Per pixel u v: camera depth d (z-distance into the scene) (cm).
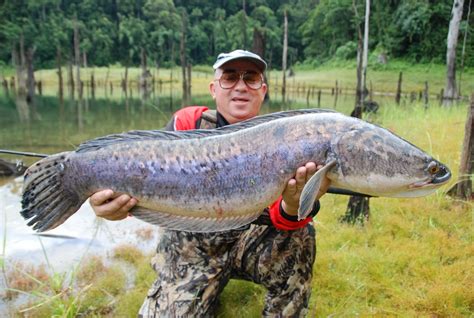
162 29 6297
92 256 479
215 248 328
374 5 4653
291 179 271
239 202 277
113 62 6078
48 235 536
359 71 1438
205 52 6775
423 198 572
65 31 5728
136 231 562
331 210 573
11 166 824
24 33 5238
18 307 382
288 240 322
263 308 348
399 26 4316
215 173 274
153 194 276
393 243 464
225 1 7656
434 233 478
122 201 274
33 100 2547
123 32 6097
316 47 5716
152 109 2097
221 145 275
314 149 267
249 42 6034
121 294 404
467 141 556
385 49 4400
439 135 894
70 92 3180
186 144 277
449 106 1571
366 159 262
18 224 571
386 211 549
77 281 425
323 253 445
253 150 272
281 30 6378
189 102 2442
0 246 502
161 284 329
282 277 328
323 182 275
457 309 355
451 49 1908
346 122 269
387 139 264
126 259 476
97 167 272
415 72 4012
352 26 5019
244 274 351
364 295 381
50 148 1112
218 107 340
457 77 3366
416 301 365
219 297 381
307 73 4850
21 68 3105
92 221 595
